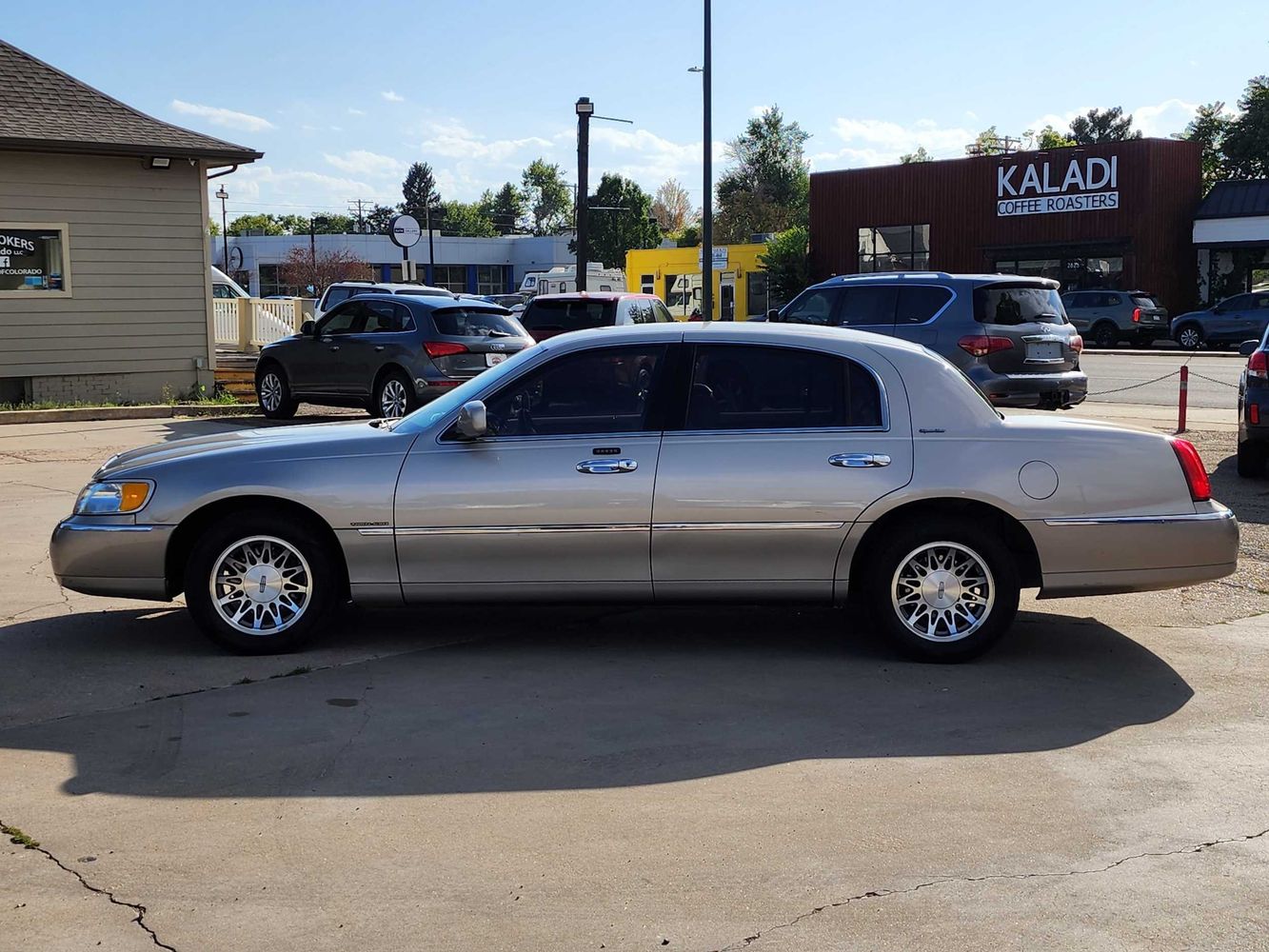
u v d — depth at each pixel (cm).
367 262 8031
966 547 610
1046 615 721
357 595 625
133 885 381
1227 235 3797
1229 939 349
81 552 628
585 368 632
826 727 525
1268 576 806
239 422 1728
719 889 378
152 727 524
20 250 1831
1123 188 3831
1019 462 607
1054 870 391
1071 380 1344
